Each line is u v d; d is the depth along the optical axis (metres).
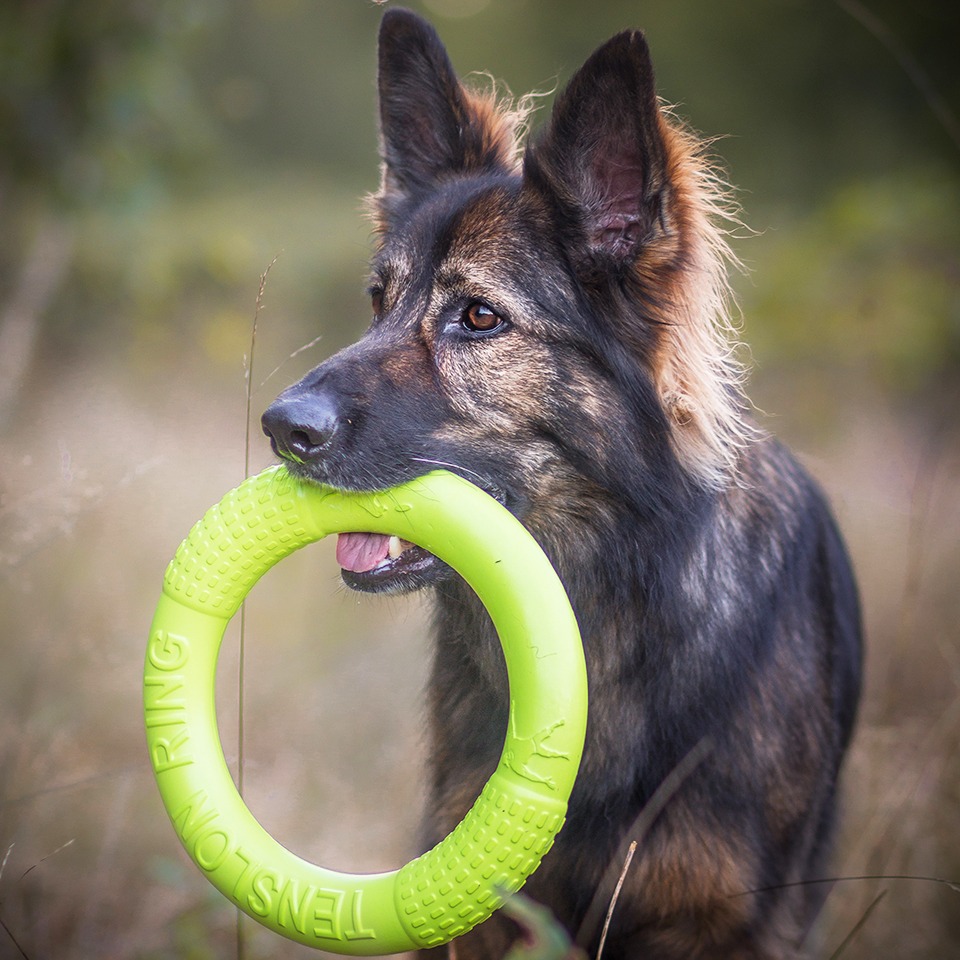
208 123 11.72
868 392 10.04
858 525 7.16
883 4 16.69
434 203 3.97
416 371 3.64
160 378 9.97
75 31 9.70
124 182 10.36
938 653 5.82
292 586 7.06
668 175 3.52
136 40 9.95
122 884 4.55
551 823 2.94
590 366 3.63
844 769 4.40
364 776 5.38
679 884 3.43
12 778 4.73
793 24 19.03
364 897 2.93
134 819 4.96
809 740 3.70
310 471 3.34
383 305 3.91
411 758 5.39
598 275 3.64
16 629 5.58
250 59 25.41
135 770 5.21
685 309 3.65
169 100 10.43
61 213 10.12
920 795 4.64
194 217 13.54
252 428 8.98
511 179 3.90
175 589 3.27
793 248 11.92
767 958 3.48
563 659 3.02
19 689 5.23
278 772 5.32
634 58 3.40
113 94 9.91
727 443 3.75
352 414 3.43
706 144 3.72
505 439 3.65
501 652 3.67
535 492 3.68
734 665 3.55
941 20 16.22
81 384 8.88
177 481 7.18
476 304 3.67
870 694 5.67
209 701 3.20
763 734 3.56
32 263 9.94
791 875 3.63
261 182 21.86
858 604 4.57
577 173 3.62
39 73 9.74
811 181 16.66
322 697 5.93
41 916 4.26
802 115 18.62
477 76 8.21
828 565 4.13
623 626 3.64
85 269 10.88
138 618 6.02
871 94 17.62
